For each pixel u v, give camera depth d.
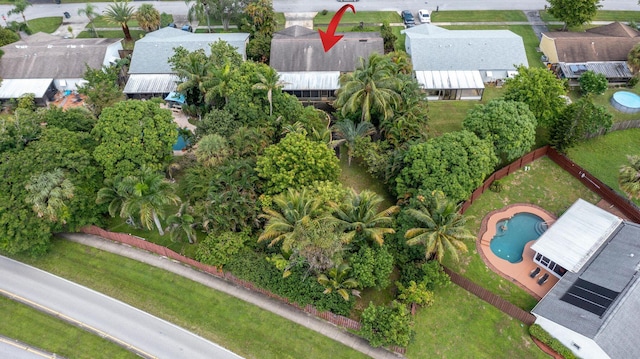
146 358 48.53
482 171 59.56
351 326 50.62
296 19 107.94
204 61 75.31
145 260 58.12
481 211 64.12
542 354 49.00
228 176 58.31
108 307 53.16
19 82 85.12
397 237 54.62
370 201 52.75
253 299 53.81
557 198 65.88
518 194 66.50
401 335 46.97
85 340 50.06
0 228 53.81
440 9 110.94
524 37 100.50
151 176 53.03
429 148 58.75
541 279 55.28
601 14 107.69
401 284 52.91
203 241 56.19
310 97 84.50
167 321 51.84
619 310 46.81
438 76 84.50
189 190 61.41
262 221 57.72
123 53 94.56
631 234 55.91
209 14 99.56
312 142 59.34
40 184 54.47
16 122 60.06
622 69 86.50
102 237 61.16
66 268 57.34
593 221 58.56
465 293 54.22
